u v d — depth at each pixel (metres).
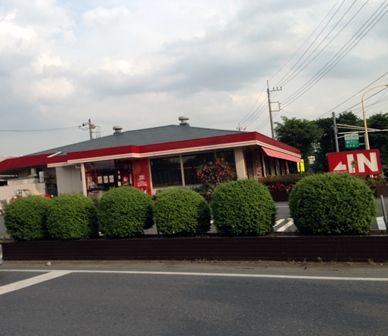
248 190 9.27
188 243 9.50
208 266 8.94
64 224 10.63
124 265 9.63
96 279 8.40
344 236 8.40
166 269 8.87
